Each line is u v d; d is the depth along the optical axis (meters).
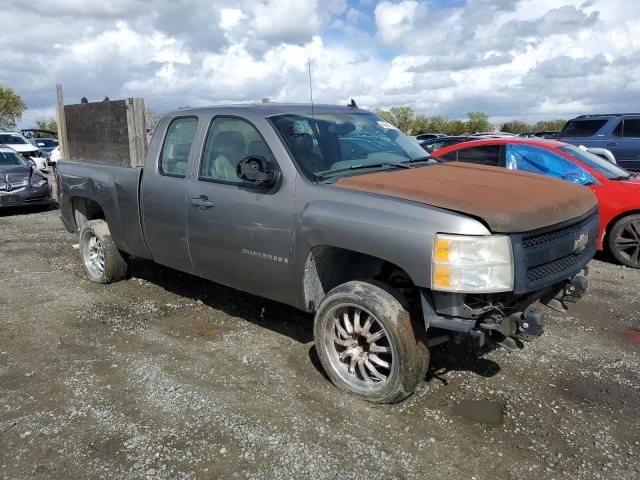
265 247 4.04
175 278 6.38
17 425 3.40
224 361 4.25
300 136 4.16
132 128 5.68
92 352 4.43
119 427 3.36
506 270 3.13
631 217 6.97
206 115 4.68
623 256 7.10
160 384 3.88
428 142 14.16
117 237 5.70
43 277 6.62
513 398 3.71
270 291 4.20
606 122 13.52
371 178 3.79
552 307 3.96
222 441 3.21
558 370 4.12
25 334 4.82
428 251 3.16
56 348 4.52
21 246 8.47
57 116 7.17
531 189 3.70
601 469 2.97
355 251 3.56
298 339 4.66
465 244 3.10
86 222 6.36
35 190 12.12
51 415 3.50
